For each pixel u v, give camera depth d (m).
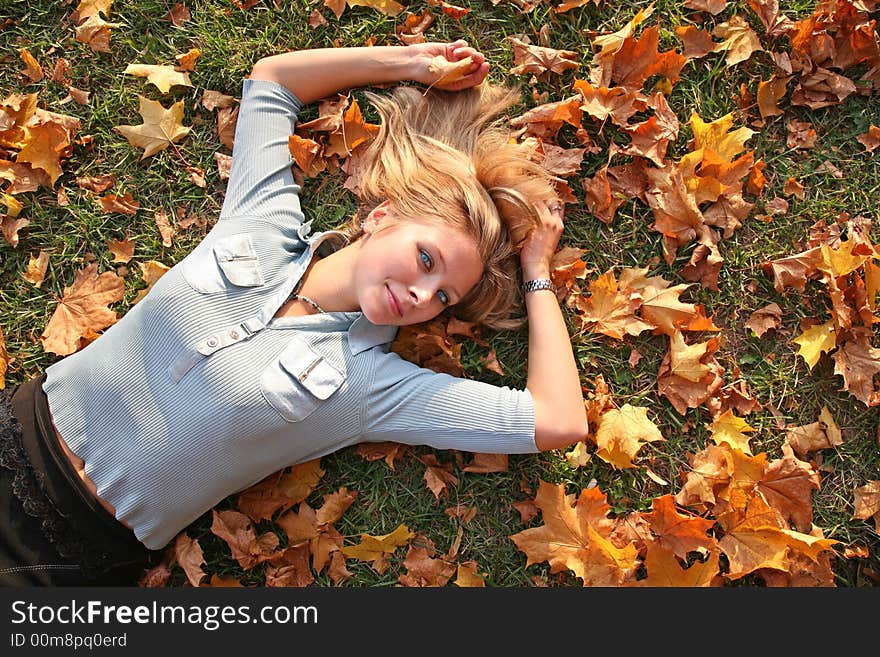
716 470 1.90
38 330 1.95
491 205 1.76
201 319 1.65
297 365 1.66
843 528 1.96
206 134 2.01
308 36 2.02
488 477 1.94
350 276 1.75
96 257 1.98
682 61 1.99
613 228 2.01
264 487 1.88
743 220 2.02
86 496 1.66
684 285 1.94
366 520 1.93
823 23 2.02
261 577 1.90
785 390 1.99
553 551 1.85
